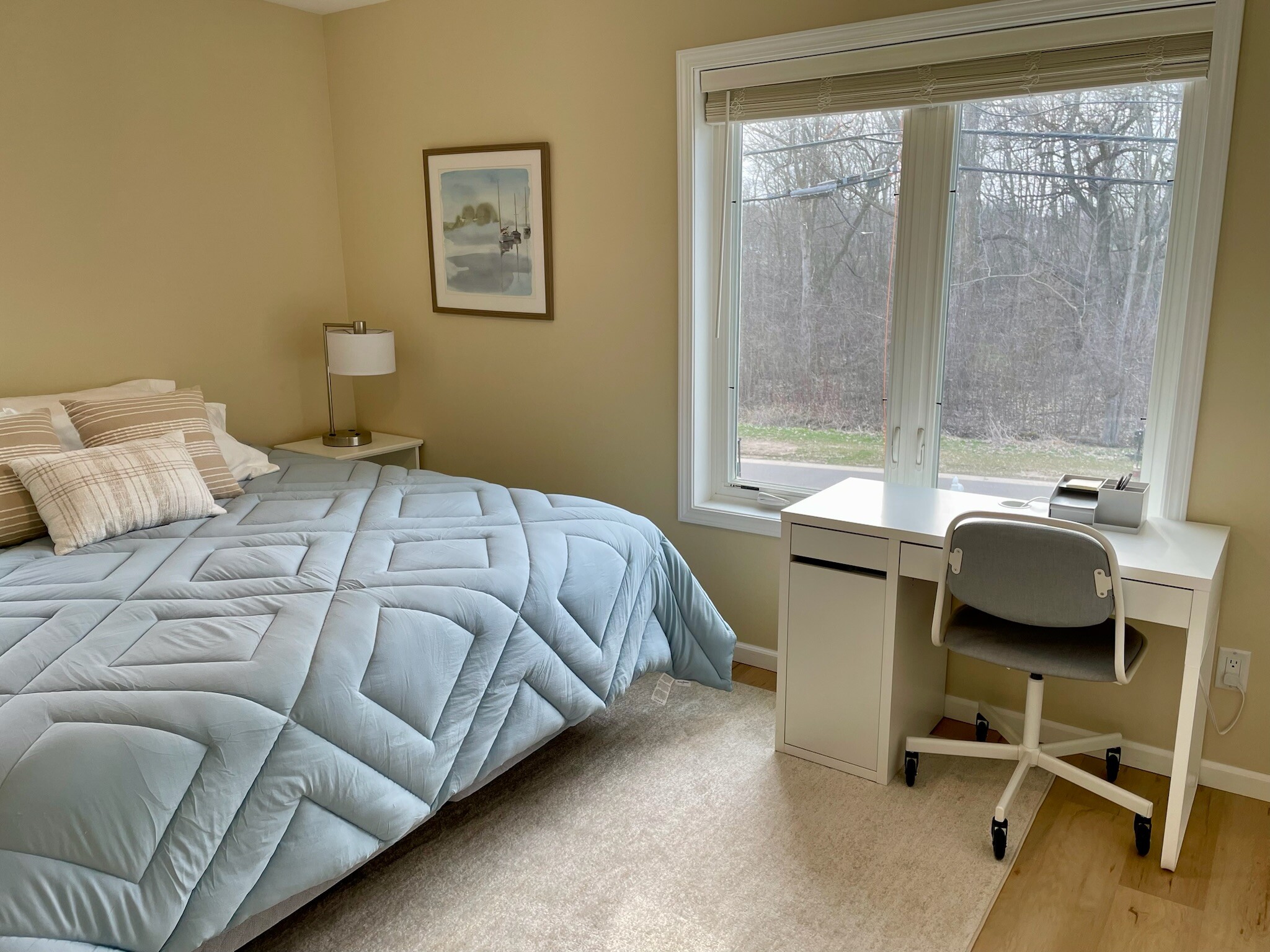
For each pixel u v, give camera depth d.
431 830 2.41
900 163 2.87
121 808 1.58
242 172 3.75
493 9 3.46
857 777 2.65
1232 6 2.22
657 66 3.14
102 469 2.57
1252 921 2.07
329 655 1.90
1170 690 2.61
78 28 3.20
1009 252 2.75
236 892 1.69
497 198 3.62
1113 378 2.65
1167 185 2.49
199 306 3.68
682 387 3.31
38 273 3.19
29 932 1.47
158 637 1.92
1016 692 2.88
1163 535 2.38
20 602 2.08
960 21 2.58
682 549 3.48
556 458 3.74
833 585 2.58
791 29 2.86
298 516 2.72
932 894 2.16
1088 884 2.20
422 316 4.00
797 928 2.05
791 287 3.17
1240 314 2.36
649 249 3.29
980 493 2.93
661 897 2.15
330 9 3.87
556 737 2.87
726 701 3.11
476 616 2.16
